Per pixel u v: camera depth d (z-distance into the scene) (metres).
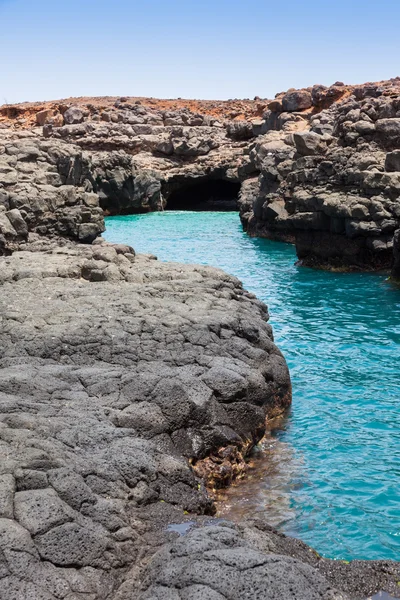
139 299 13.62
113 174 48.97
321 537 8.42
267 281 24.41
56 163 31.56
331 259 26.31
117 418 9.03
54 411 8.70
